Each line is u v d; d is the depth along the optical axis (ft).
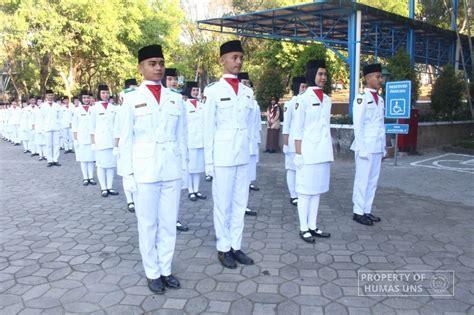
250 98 13.61
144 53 11.24
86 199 22.48
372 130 16.89
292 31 46.55
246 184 13.39
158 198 11.46
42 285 11.85
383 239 15.24
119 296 11.14
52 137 34.24
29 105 44.50
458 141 42.57
